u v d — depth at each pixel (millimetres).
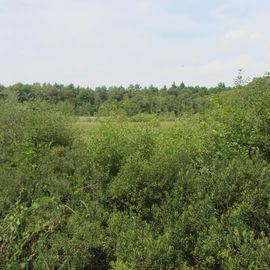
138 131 7809
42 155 8305
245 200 5402
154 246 5078
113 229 5863
